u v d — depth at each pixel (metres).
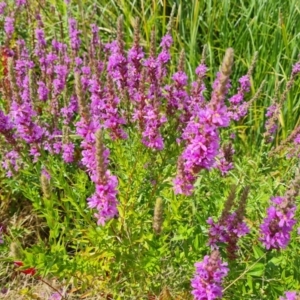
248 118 5.31
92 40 4.49
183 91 3.54
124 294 3.20
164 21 5.50
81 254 3.10
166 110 3.59
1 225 3.64
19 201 4.09
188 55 5.50
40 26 4.94
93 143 2.66
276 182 3.89
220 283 2.55
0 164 3.88
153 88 3.51
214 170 3.72
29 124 3.09
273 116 4.08
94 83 3.42
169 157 3.46
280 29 5.29
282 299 2.51
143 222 3.16
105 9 5.88
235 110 4.34
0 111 3.10
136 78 3.62
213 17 5.54
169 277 3.15
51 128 4.14
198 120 2.66
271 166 4.00
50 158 3.37
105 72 4.33
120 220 3.03
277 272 2.92
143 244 3.07
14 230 3.49
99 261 3.17
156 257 2.80
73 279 3.24
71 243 3.71
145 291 3.16
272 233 2.60
